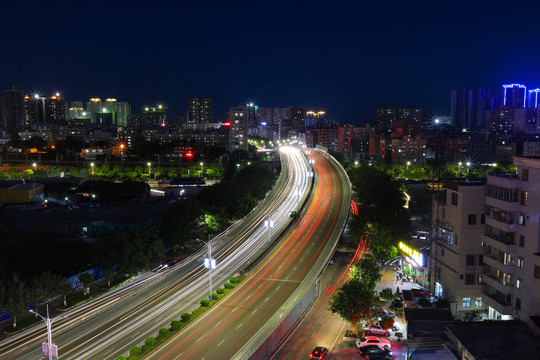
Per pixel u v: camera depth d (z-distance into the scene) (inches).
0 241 4224.9
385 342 2596.0
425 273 3622.0
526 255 2647.6
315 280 3582.7
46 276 3134.8
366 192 5762.8
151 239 4168.3
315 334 2817.4
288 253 4434.1
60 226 5206.7
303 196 7150.6
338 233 5083.7
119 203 6702.8
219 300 3304.6
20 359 2491.4
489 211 3061.0
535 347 2049.7
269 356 2527.1
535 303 2564.0
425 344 2380.7
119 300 3376.0
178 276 3887.8
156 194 7810.0
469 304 3144.7
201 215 4768.7
